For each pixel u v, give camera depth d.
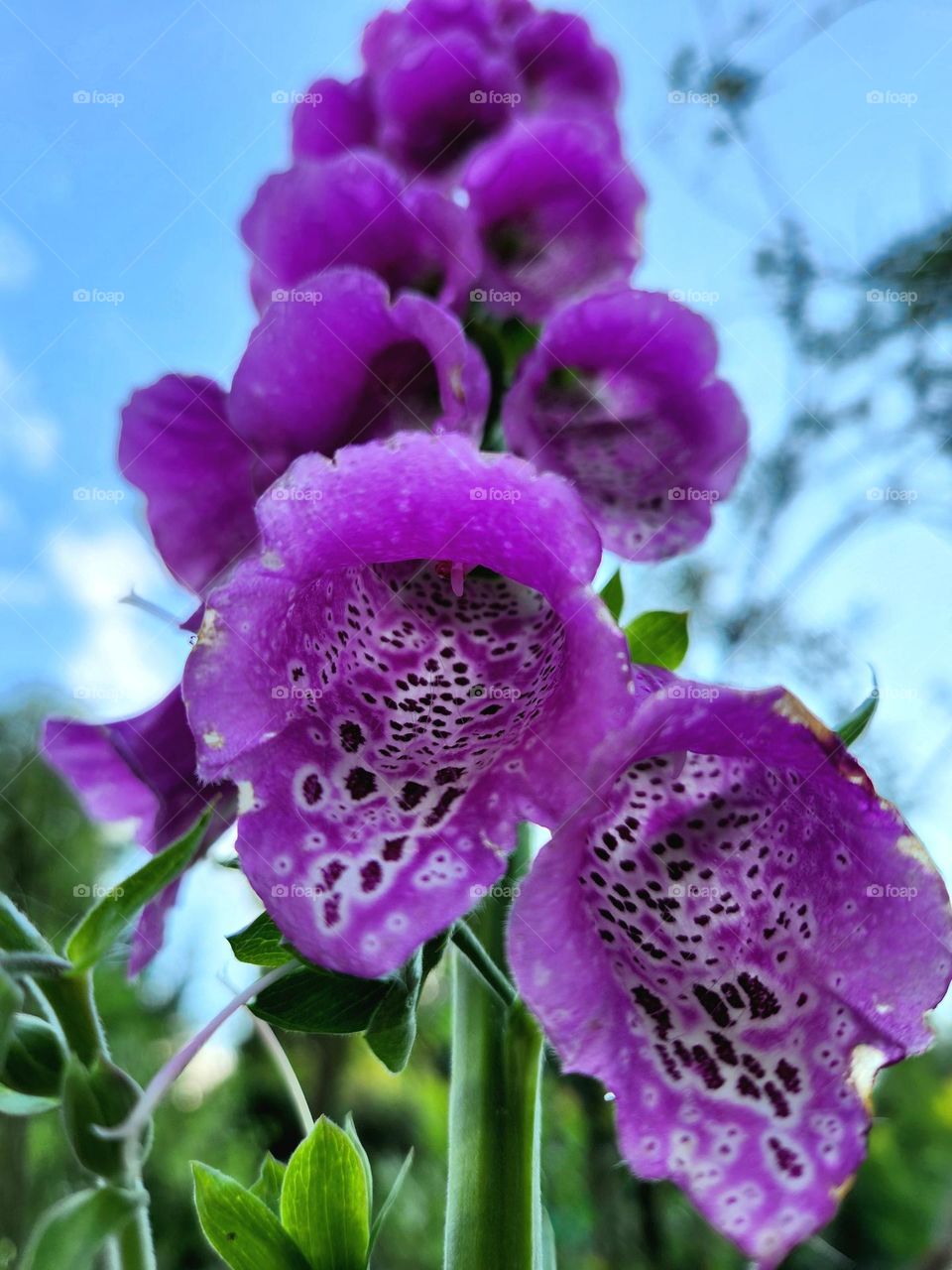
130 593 0.10
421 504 0.08
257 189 0.10
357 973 0.07
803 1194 0.07
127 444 0.10
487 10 0.11
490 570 0.11
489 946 0.10
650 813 0.09
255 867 0.07
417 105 0.11
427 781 0.08
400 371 0.09
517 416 0.10
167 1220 0.64
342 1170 0.09
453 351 0.09
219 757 0.07
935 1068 0.69
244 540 0.09
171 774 0.10
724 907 0.08
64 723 0.10
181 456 0.10
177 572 0.10
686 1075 0.08
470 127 0.11
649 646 0.10
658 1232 0.43
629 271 0.11
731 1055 0.08
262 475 0.09
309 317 0.09
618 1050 0.08
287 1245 0.09
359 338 0.09
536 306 0.11
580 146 0.10
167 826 0.09
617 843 0.09
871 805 0.08
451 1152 0.10
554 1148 0.48
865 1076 0.08
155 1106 0.08
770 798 0.09
